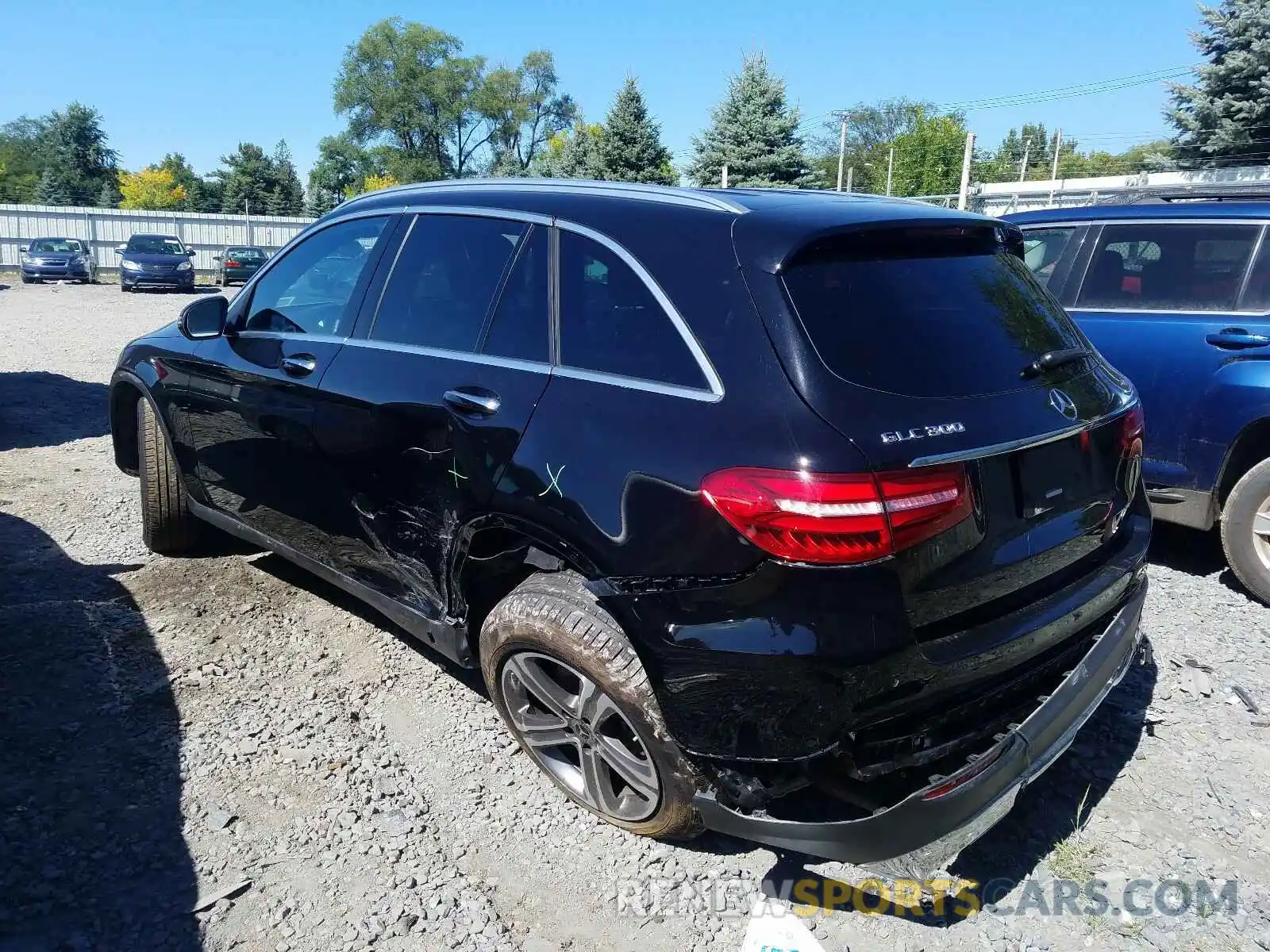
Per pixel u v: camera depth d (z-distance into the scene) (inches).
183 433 176.7
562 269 117.0
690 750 95.6
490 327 122.9
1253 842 117.0
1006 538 99.6
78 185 2925.7
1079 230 214.1
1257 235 187.0
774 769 94.6
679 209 110.8
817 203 112.0
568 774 119.5
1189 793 125.8
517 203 127.2
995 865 112.9
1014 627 100.1
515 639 112.4
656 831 108.9
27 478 254.8
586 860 112.0
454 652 129.3
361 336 141.1
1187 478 191.2
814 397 91.6
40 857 107.0
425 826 116.6
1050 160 3248.0
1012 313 113.1
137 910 100.4
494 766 129.3
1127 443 120.2
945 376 99.0
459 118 2576.3
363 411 134.3
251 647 158.7
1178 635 170.9
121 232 1473.9
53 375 439.2
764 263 98.7
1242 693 149.4
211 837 112.5
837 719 88.6
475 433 116.4
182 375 174.1
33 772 122.3
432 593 130.3
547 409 110.0
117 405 200.2
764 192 120.6
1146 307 198.8
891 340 98.7
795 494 87.4
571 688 114.5
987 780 96.5
